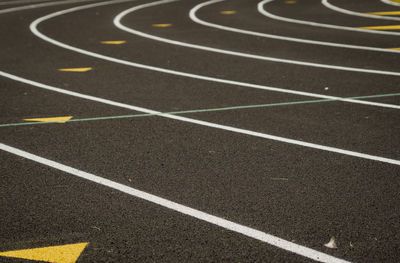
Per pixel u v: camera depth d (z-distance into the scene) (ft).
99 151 19.01
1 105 24.73
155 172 17.16
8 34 42.78
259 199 15.25
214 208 14.79
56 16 52.06
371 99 24.79
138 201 15.28
